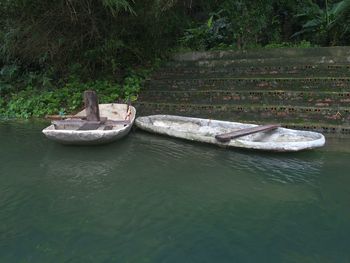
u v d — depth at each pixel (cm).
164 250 276
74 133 480
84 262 263
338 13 860
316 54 754
